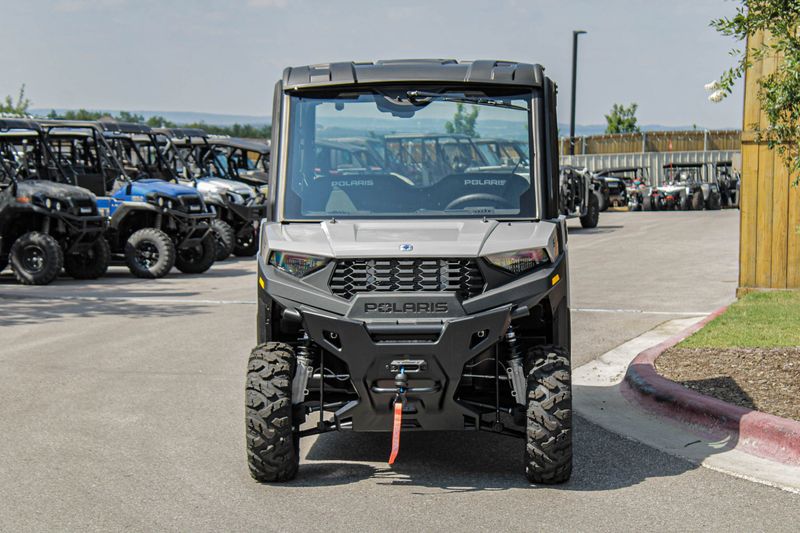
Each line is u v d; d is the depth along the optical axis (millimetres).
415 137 6375
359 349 5668
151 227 19297
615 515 5441
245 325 12438
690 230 28703
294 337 6523
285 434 5887
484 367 6156
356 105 6414
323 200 6312
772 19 7734
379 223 6145
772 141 8258
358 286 5785
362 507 5605
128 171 21750
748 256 13414
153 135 21938
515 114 6371
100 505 5648
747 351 9273
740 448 6766
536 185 6281
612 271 18250
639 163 50406
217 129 53688
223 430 7348
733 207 45031
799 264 13188
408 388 5723
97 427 7438
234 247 23531
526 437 5879
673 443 6922
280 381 5895
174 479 6145
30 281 17281
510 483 6051
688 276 17375
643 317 12758
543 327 6402
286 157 6402
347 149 6391
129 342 11172
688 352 9414
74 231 17766
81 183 19344
